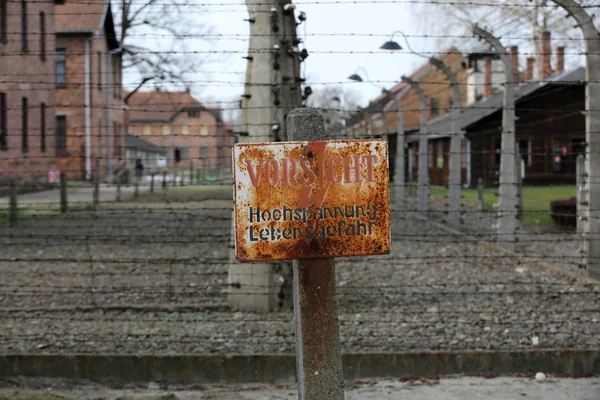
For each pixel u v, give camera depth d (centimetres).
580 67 3155
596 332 639
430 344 605
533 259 1098
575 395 504
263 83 740
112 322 696
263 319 699
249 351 589
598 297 795
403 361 550
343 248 309
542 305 755
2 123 2498
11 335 644
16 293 838
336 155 307
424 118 1805
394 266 1030
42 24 2934
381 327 662
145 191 3036
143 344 614
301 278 318
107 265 1054
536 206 1995
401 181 2116
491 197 2519
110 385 540
